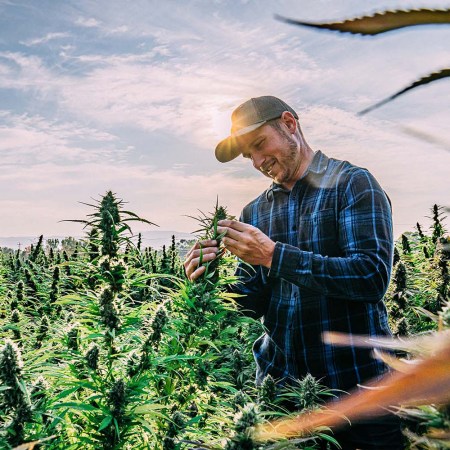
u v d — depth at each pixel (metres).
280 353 2.79
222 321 2.91
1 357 1.73
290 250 2.34
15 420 1.69
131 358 2.32
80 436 2.11
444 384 0.21
